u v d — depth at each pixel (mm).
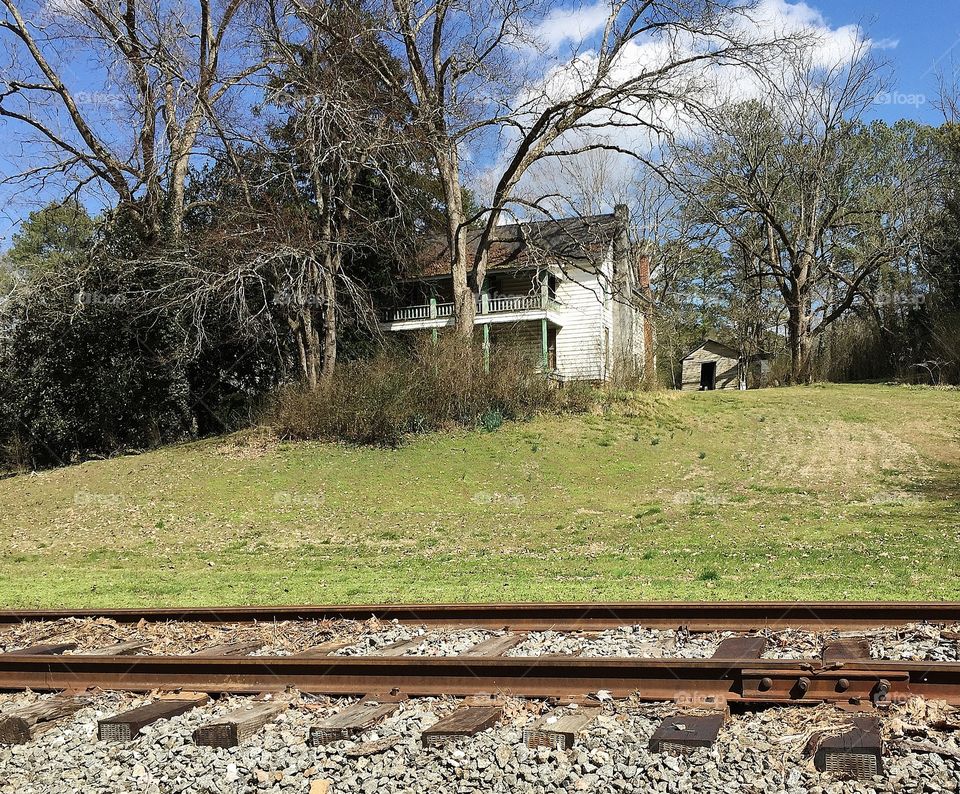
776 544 15312
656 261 58719
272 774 4957
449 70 31625
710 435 29172
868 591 10070
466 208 41781
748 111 45688
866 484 23234
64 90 30938
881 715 5109
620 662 5902
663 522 19375
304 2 29844
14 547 20703
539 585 11953
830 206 50500
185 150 32094
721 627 7797
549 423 30016
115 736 5676
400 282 39031
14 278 33938
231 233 29578
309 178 32250
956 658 6398
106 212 33531
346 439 28953
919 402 32750
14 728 5816
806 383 46594
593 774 4641
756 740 4859
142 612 9531
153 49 31328
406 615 8820
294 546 19203
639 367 35250
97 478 27125
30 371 33250
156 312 31844
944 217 44562
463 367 30422
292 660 6492
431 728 5195
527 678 6059
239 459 27984
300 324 32312
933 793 4211
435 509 22500
